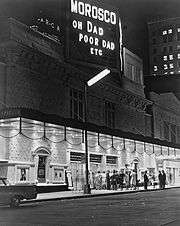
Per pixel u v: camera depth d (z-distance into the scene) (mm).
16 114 28672
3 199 17547
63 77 38031
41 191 29859
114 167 42062
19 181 28359
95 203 19297
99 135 39562
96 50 47438
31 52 33281
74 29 44750
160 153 52469
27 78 33594
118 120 48219
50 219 12461
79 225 10773
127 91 49469
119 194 28406
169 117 63688
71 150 34844
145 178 34562
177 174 54312
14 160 28719
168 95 65062
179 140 67250
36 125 30938
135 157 46344
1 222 11781
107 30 49938
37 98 34500
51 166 32031
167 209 15250
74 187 34344
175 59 124188
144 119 55375
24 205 19016
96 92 43438
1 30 34469
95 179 34875
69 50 43500
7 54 32156
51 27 55188
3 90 31594
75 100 40625
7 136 28984
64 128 33719
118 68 50781
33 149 30391
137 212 14234
